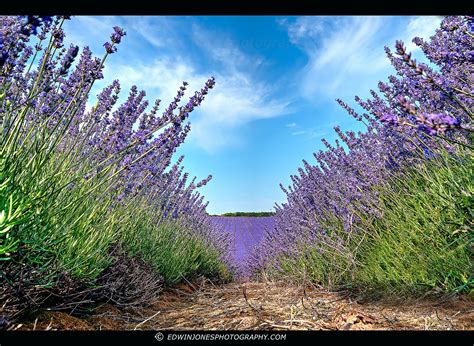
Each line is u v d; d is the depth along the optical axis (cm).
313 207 489
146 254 361
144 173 347
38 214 201
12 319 169
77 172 266
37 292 188
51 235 213
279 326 185
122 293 263
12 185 192
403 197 338
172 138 289
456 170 292
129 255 320
